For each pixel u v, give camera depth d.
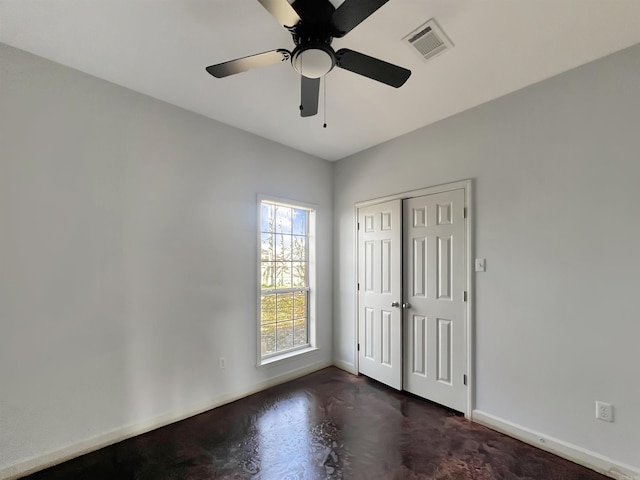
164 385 2.44
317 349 3.67
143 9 1.58
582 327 1.99
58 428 1.97
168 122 2.53
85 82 2.13
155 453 2.06
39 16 1.61
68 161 2.05
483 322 2.47
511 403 2.29
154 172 2.44
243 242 3.00
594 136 1.97
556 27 1.68
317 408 2.70
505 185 2.38
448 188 2.73
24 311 1.88
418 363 2.93
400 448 2.12
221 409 2.68
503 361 2.35
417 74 2.12
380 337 3.28
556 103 2.13
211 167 2.79
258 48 1.90
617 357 1.86
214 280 2.77
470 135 2.60
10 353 1.83
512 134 2.34
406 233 3.08
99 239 2.17
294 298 3.59
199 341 2.65
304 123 2.90
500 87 2.29
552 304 2.12
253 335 3.04
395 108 2.61
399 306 3.08
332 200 3.93
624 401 1.82
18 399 1.85
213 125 2.82
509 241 2.34
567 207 2.07
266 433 2.30
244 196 3.03
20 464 1.84
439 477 1.84
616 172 1.88
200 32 1.75
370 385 3.21
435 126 2.86
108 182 2.22
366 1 1.20
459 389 2.60
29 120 1.92
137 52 1.92
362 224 3.55
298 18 1.33
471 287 2.54
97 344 2.14
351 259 3.68
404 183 3.11
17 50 1.89
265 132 3.10
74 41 1.82
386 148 3.30
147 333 2.37
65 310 2.02
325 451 2.09
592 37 1.76
